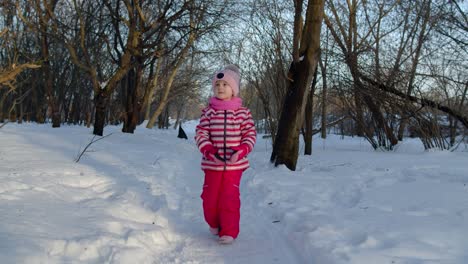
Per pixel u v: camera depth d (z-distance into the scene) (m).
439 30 10.41
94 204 3.76
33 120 25.88
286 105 7.26
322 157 8.88
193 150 12.09
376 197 4.38
